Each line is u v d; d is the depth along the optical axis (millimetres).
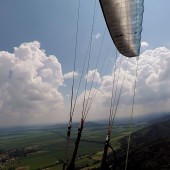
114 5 6266
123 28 7094
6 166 182625
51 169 150000
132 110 9477
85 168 93250
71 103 6602
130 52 8172
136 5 6301
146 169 68312
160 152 73875
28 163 184750
